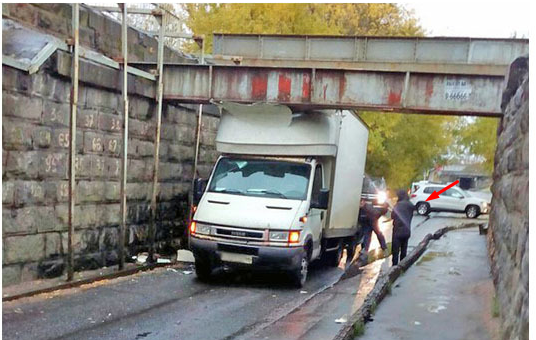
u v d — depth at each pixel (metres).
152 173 11.88
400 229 12.02
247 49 22.61
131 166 11.07
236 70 11.79
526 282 4.46
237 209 9.82
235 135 11.01
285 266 9.52
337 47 21.94
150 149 11.77
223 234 9.56
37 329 6.40
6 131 7.77
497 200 10.18
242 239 9.48
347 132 12.78
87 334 6.39
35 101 8.29
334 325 7.16
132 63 11.80
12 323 6.55
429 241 16.48
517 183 6.21
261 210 9.77
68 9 9.95
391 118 30.19
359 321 6.45
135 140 11.16
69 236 8.69
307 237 10.05
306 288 10.12
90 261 9.85
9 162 7.86
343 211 13.00
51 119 8.65
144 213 11.61
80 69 9.17
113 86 10.19
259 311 8.11
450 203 30.77
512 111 7.74
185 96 11.90
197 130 13.44
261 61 22.22
